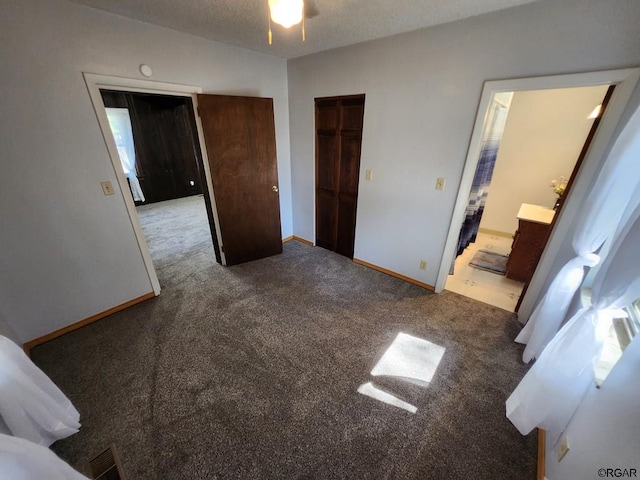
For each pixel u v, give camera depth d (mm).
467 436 1417
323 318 2324
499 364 1862
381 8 1761
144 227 4527
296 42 2496
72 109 1853
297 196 3756
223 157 2789
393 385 1703
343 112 2877
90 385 1689
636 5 1375
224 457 1315
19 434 1128
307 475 1251
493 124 2939
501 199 4156
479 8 1744
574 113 3436
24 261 1867
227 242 3115
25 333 1961
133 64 2053
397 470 1272
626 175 1211
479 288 2812
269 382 1717
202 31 2232
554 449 1229
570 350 1234
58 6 1664
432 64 2141
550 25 1623
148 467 1275
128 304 2461
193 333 2141
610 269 1119
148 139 5793
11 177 1718
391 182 2721
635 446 741
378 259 3127
